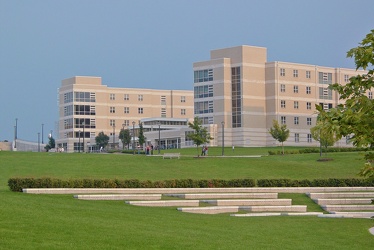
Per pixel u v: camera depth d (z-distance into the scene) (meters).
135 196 38.00
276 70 112.06
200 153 95.00
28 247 18.25
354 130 13.78
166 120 137.62
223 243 21.98
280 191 44.03
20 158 67.56
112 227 23.38
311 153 79.88
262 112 112.88
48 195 37.50
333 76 118.69
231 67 113.00
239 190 43.38
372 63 14.25
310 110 115.25
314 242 24.27
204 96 115.19
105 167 61.78
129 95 150.25
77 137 144.00
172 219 28.72
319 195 42.66
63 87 147.88
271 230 27.30
